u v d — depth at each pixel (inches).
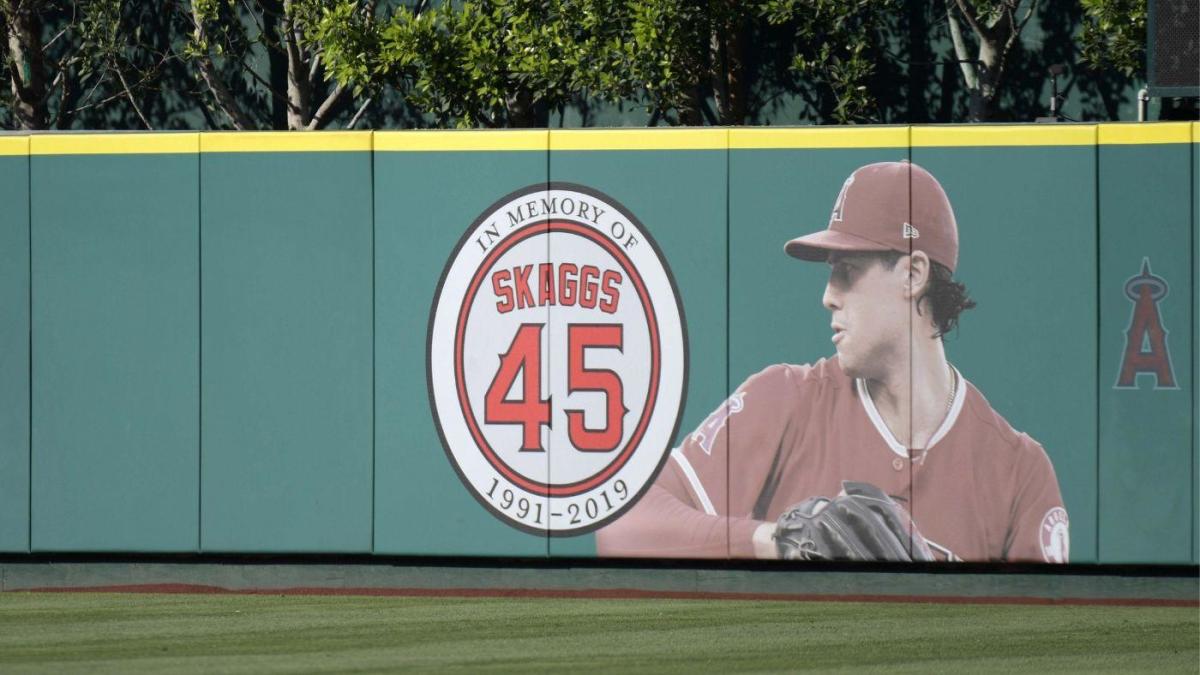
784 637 1368.1
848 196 1546.5
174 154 1610.5
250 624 1437.0
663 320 1571.1
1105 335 1513.3
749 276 1558.8
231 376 1610.5
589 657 1278.3
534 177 1584.6
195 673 1208.2
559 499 1589.6
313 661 1259.8
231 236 1606.8
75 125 2795.3
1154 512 1510.8
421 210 1594.5
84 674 1206.9
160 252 1614.2
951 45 2596.0
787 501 1560.0
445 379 1596.9
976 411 1529.3
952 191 1530.5
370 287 1598.2
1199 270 1498.5
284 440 1608.0
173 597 1595.7
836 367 1550.2
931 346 1535.4
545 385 1588.3
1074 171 1513.3
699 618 1462.8
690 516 1573.6
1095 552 1518.2
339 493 1605.6
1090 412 1515.7
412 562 1624.0
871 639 1359.5
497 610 1510.8
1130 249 1508.4
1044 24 2588.6
